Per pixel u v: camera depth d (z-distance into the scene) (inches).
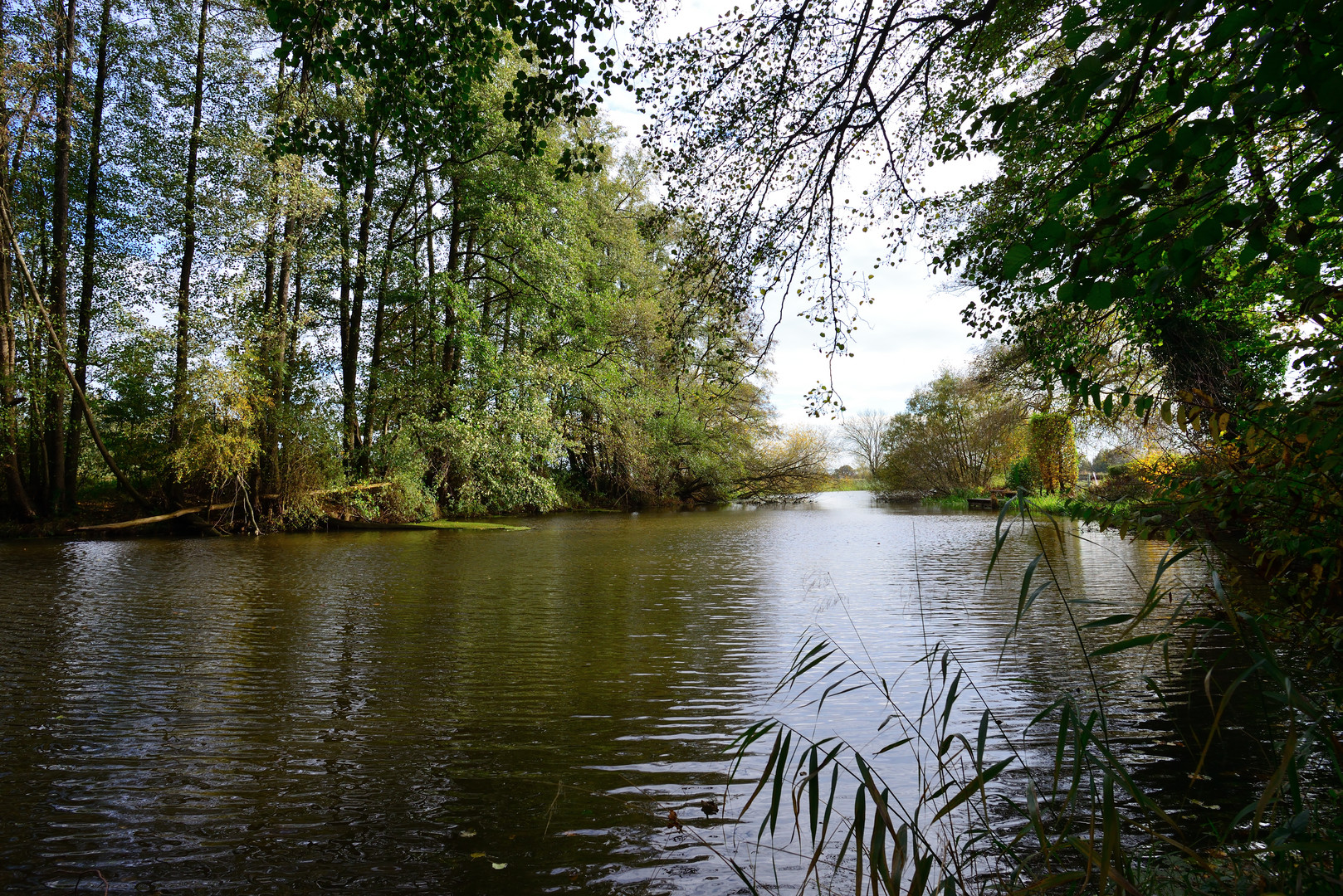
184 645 248.7
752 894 97.2
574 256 876.6
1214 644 227.8
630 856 109.7
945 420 1376.7
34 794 130.9
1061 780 133.9
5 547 547.2
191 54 673.0
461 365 836.0
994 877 101.0
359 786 135.4
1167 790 126.9
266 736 162.1
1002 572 420.5
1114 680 197.2
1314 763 133.2
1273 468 111.5
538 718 175.0
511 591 365.4
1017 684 196.7
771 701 187.0
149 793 131.5
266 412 689.0
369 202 773.9
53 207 637.9
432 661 228.7
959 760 144.9
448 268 874.8
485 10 227.0
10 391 593.0
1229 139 72.3
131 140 687.1
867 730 163.6
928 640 250.8
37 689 197.5
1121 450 517.3
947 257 260.8
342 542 619.8
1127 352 219.1
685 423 1139.3
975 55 207.9
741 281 233.0
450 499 900.6
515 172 782.5
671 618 296.4
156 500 691.4
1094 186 75.8
